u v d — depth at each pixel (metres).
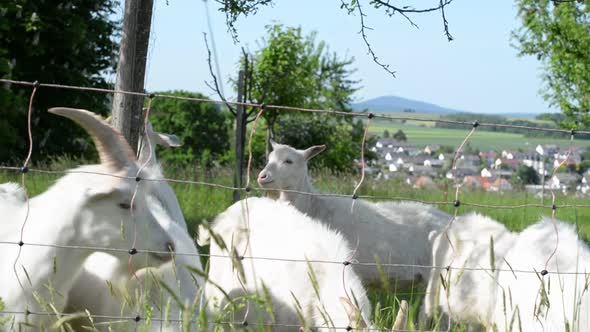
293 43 24.08
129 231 4.71
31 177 14.95
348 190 16.44
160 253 4.78
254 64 23.56
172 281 5.18
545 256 5.83
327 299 5.35
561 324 5.29
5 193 5.64
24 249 4.64
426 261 8.80
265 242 6.23
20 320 4.55
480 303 6.69
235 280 6.08
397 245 8.78
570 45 25.88
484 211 15.05
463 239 7.44
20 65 28.33
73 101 29.53
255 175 15.69
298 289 5.62
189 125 48.25
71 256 4.68
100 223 4.68
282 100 23.66
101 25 30.31
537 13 26.19
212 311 5.36
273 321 3.46
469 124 4.28
